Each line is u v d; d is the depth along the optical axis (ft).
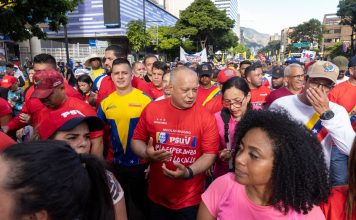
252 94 18.19
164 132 8.92
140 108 11.59
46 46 123.13
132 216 11.53
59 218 3.37
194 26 172.04
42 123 6.50
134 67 20.44
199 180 9.02
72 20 213.46
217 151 9.02
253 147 4.34
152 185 9.27
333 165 9.78
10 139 5.75
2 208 3.17
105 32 209.67
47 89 7.82
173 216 9.03
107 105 11.81
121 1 201.87
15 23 33.73
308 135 4.48
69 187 3.36
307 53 66.39
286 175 4.24
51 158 3.33
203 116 8.79
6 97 21.29
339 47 202.28
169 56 186.60
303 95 9.01
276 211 4.54
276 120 4.39
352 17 155.84
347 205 4.72
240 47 293.84
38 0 35.14
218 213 5.22
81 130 6.48
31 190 3.12
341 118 7.72
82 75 20.36
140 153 9.12
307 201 4.34
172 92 8.71
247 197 4.86
